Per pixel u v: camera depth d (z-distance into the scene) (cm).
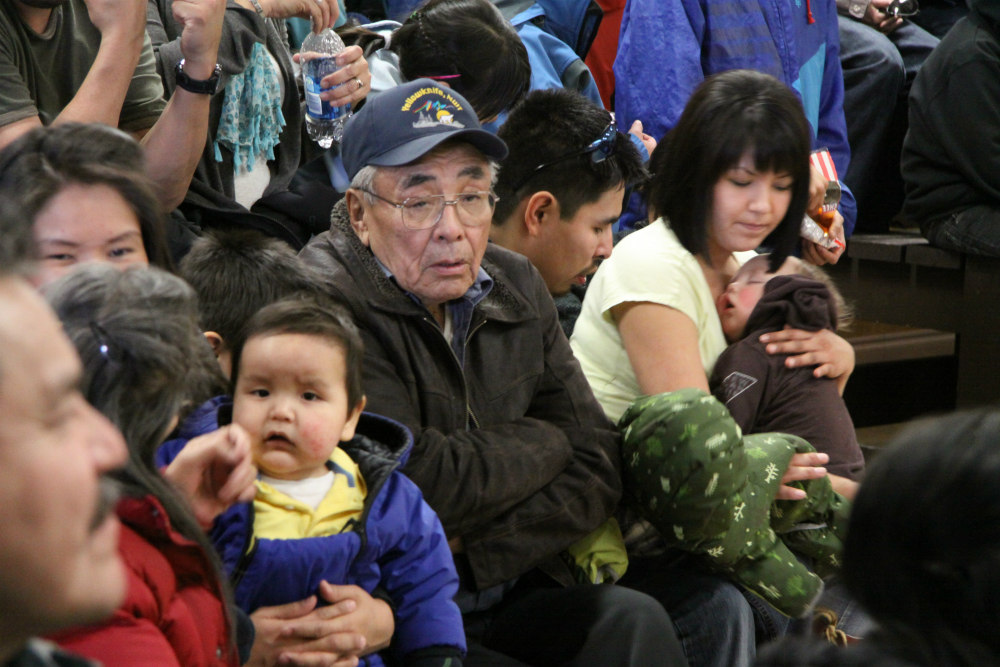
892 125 815
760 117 389
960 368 745
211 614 196
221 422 259
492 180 338
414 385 321
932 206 730
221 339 277
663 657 307
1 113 349
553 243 418
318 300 277
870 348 835
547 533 324
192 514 199
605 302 407
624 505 364
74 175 246
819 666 163
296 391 254
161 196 353
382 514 265
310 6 478
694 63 632
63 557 94
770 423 396
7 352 91
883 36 784
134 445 185
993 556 148
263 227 410
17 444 91
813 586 353
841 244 539
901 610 157
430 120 323
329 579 252
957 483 151
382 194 323
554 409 353
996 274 714
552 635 312
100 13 352
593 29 664
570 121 406
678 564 373
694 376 391
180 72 362
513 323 347
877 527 158
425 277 321
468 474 307
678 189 402
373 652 264
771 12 659
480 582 313
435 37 479
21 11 369
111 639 164
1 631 95
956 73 694
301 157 494
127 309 186
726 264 430
